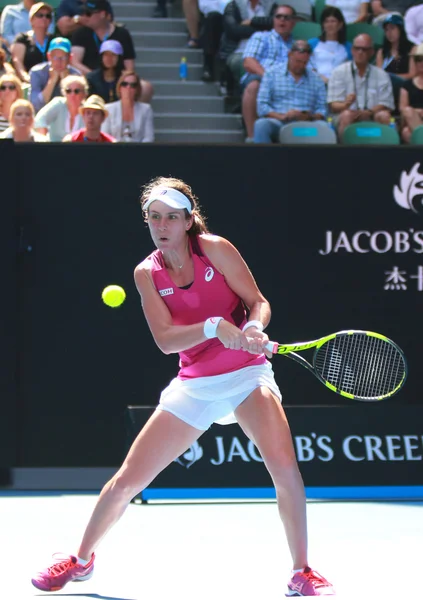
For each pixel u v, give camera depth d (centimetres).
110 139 2305
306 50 2645
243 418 1174
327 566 1391
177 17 3550
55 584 1216
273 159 1973
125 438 1917
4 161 1920
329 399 1998
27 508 1814
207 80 3189
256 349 1121
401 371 1667
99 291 1956
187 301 1171
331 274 1994
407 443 1928
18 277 1938
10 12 3108
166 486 1883
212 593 1215
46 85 2712
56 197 1939
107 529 1216
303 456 1905
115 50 2731
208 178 1962
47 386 1950
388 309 2006
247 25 3116
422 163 1997
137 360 1964
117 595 1209
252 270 1978
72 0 3053
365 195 1992
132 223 1956
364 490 1908
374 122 2662
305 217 1983
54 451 1956
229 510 1819
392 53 3098
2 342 1930
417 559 1438
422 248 2008
